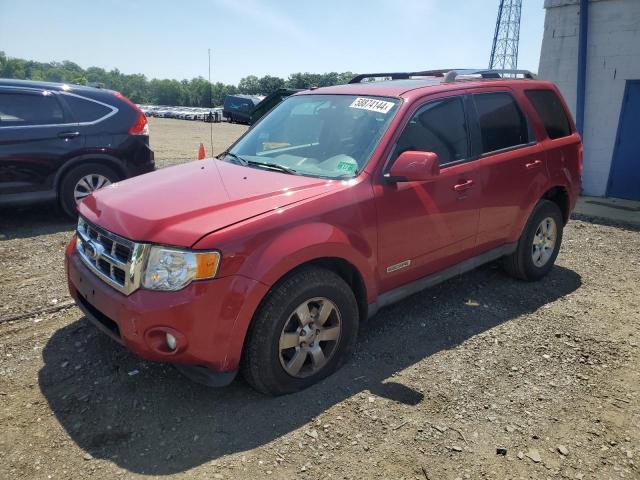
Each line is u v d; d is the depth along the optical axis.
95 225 3.21
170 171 3.91
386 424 2.97
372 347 3.81
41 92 6.67
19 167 6.44
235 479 2.55
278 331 3.03
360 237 3.36
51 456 2.67
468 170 4.09
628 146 9.45
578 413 3.15
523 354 3.80
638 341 4.07
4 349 3.64
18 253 5.62
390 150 3.61
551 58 10.17
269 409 3.07
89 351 3.64
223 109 34.44
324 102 4.24
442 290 4.90
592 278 5.43
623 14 9.10
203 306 2.75
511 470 2.68
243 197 3.17
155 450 2.73
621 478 2.66
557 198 5.36
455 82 4.39
